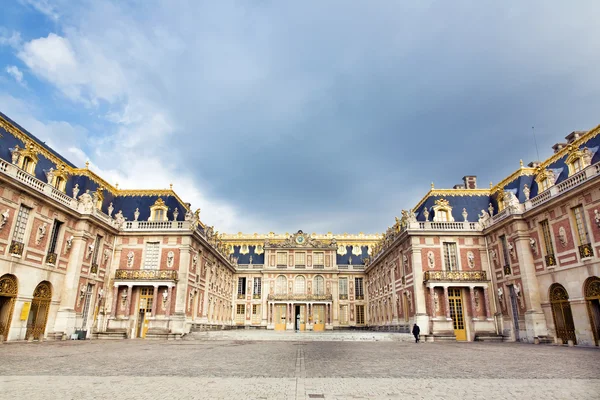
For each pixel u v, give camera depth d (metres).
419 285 38.62
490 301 37.94
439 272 38.22
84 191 38.00
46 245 30.47
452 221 40.84
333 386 10.16
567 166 31.66
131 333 38.12
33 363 14.78
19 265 27.72
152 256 40.31
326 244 71.00
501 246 37.16
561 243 29.55
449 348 25.08
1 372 12.27
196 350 22.09
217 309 54.91
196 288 43.41
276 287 68.94
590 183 26.17
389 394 9.13
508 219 34.53
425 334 36.16
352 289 69.19
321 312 67.50
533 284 32.19
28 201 28.58
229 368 13.85
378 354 20.23
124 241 40.62
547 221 31.30
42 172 32.66
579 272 27.64
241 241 73.81
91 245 35.81
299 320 68.00
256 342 31.73
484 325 37.22
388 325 50.84
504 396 8.95
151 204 43.78
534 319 31.31
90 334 35.62
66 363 14.93
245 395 8.93
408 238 41.59
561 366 14.71
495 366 14.76
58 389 9.40
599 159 27.88
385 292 53.19
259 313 67.81
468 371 13.29
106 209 41.22
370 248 73.56
